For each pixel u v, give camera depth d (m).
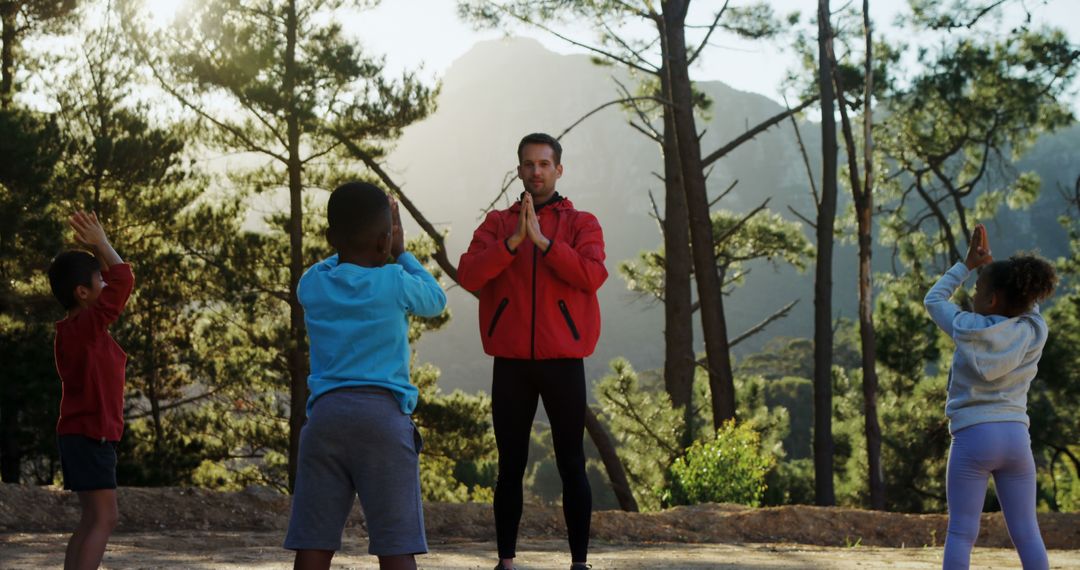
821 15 14.38
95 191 18.02
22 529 7.36
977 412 3.89
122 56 18.03
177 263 18.58
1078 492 24.53
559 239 4.36
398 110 17.47
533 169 4.45
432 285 3.17
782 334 142.38
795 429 65.19
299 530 2.95
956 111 19.91
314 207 19.69
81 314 3.78
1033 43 19.05
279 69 17.47
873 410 14.01
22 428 16.45
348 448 2.94
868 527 8.63
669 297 19.06
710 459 11.57
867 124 13.91
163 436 20.11
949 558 3.87
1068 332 21.94
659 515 8.78
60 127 17.12
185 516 7.97
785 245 22.75
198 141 18.67
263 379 19.80
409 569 2.95
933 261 23.05
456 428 19.80
